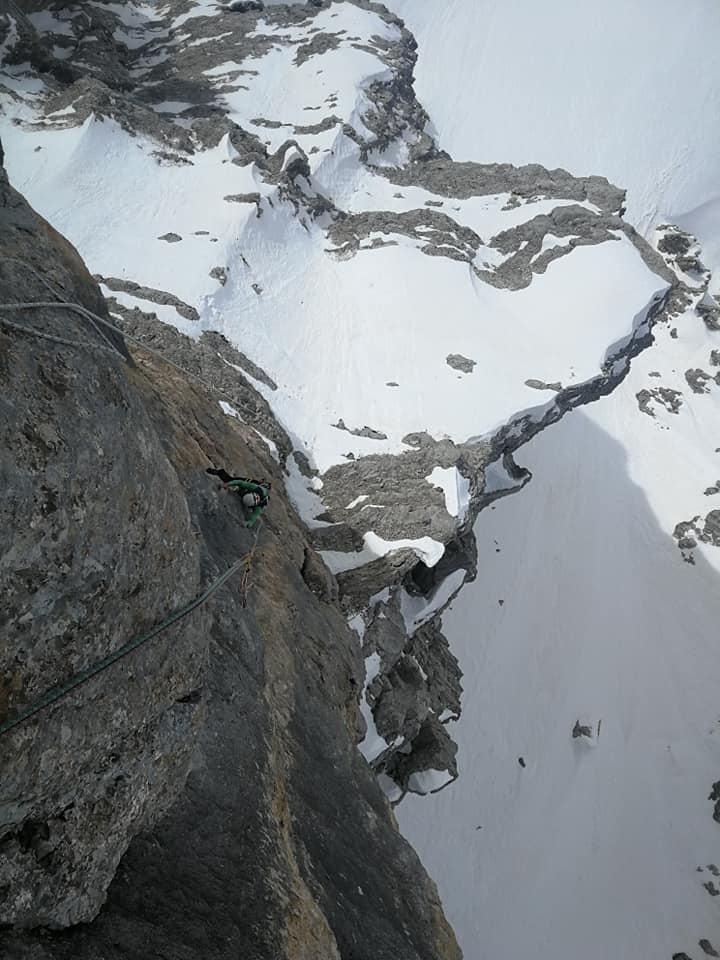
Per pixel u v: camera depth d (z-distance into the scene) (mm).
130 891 6918
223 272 33094
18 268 5883
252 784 8906
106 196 35812
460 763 37812
